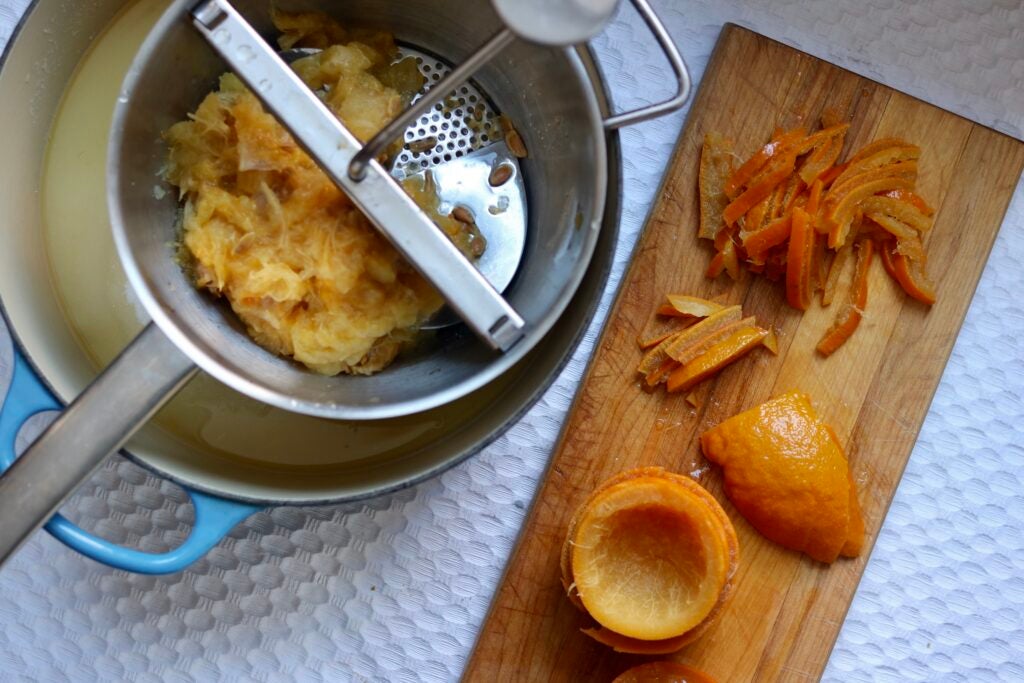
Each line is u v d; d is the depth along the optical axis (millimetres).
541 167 691
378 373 680
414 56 709
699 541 708
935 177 748
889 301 749
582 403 741
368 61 685
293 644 753
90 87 708
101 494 748
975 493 765
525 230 700
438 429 707
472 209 698
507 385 700
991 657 760
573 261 641
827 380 747
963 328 766
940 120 745
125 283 709
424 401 621
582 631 724
